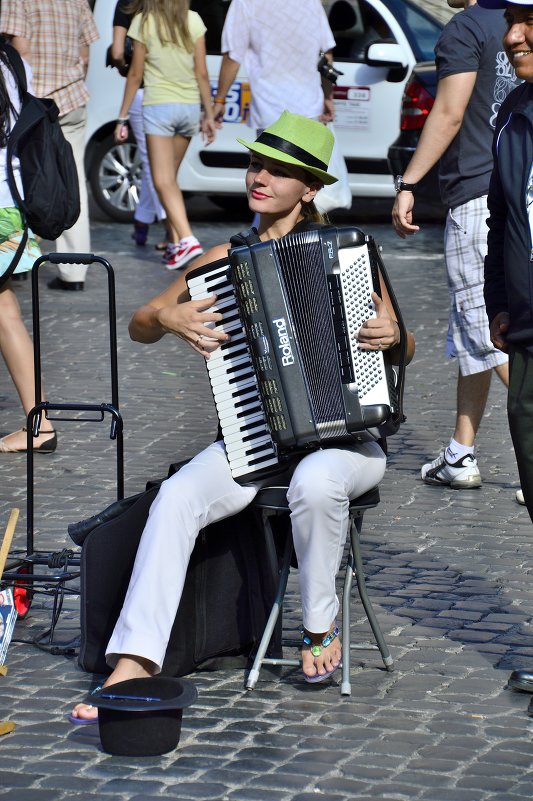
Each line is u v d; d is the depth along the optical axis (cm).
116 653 506
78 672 565
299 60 1291
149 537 517
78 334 1217
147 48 1430
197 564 552
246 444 534
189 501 522
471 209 793
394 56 1647
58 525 743
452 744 497
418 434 941
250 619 565
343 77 1667
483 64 777
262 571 559
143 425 953
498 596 650
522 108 518
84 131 1355
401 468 867
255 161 557
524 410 530
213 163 1705
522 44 504
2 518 755
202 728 511
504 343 543
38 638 595
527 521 766
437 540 730
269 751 491
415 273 1474
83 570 545
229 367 534
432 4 1691
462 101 775
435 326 1245
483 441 927
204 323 532
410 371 1106
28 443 618
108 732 488
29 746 497
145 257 1550
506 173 521
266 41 1289
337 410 527
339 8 1672
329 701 536
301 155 546
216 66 1677
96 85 1717
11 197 826
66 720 519
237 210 1856
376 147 1677
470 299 801
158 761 485
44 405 616
